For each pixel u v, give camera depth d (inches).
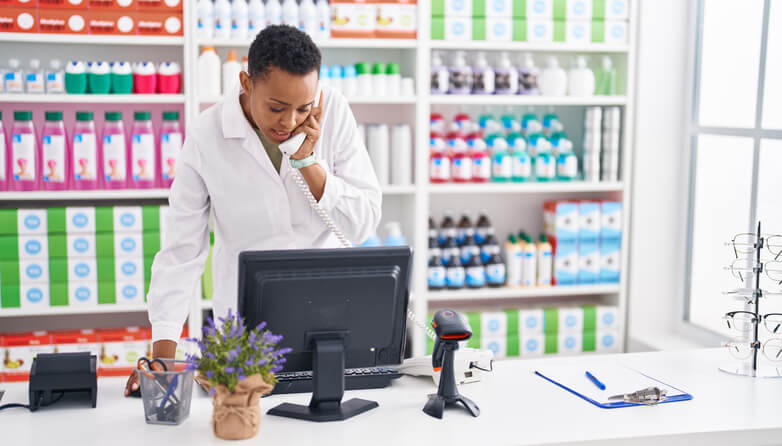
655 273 136.5
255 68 61.4
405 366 74.2
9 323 128.6
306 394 68.5
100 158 121.3
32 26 113.8
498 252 133.4
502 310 134.0
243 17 118.1
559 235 132.9
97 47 126.0
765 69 115.0
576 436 59.3
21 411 65.0
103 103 126.8
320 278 60.9
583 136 138.1
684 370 76.4
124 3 115.3
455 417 63.4
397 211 138.9
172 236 71.1
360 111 134.0
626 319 137.6
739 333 78.3
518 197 141.6
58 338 119.2
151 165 118.4
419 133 124.6
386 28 122.0
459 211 139.6
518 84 129.4
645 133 132.7
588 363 77.8
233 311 77.3
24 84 118.3
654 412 64.7
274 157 74.4
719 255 127.4
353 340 63.9
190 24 116.7
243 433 58.6
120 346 120.6
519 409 65.2
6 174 116.2
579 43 128.4
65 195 116.3
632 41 129.9
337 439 58.8
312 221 76.1
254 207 73.7
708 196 130.0
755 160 116.8
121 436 59.7
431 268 128.6
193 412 64.7
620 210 133.8
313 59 60.9
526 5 126.4
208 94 118.3
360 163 76.2
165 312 68.9
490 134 132.0
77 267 118.0
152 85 117.7
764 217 115.9
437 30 124.0
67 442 58.5
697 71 131.8
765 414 64.5
